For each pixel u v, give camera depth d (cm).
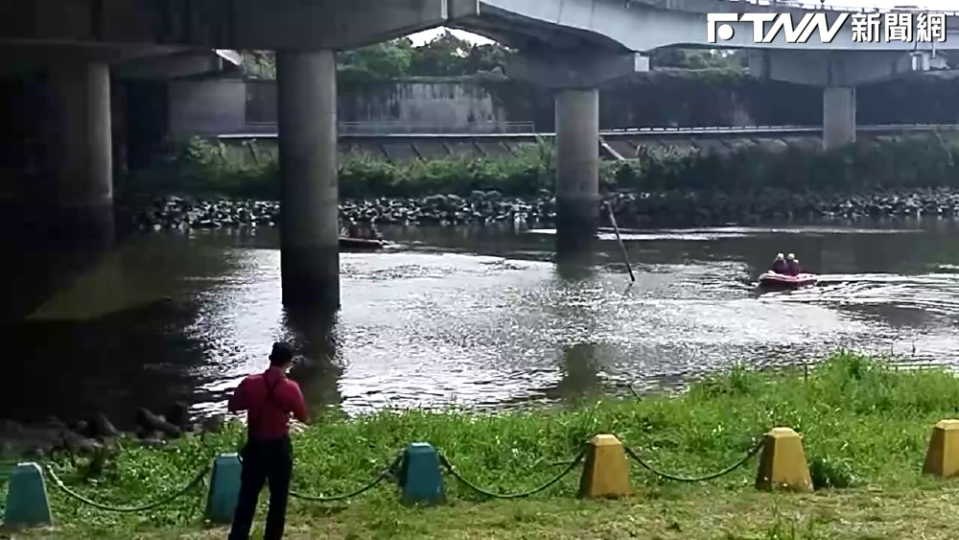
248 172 8625
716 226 7712
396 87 10462
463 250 6306
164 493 1841
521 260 5856
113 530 1627
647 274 5303
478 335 3809
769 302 4481
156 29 4228
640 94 10806
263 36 4338
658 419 2267
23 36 4050
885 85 11100
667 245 6531
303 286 4419
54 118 6719
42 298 4550
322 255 4438
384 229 7488
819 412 2380
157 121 9388
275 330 3916
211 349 3612
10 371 3303
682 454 2066
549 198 8488
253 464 1454
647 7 7619
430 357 3481
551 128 10556
